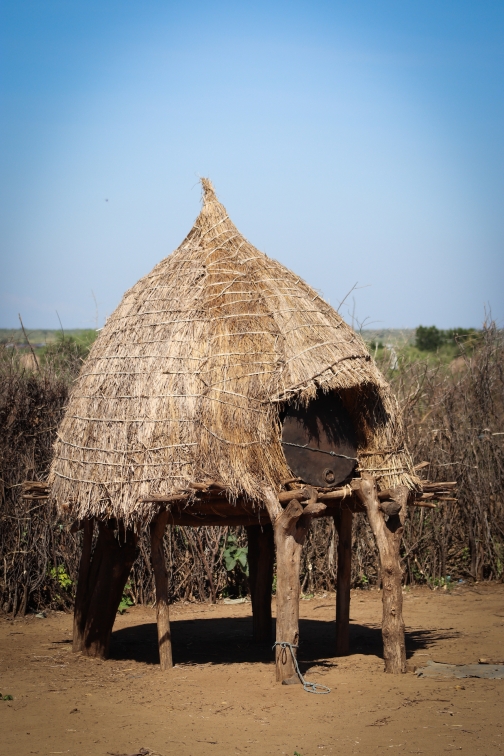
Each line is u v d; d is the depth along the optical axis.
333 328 7.68
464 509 12.40
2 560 10.34
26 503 10.38
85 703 6.17
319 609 10.69
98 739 5.28
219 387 7.02
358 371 7.12
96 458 7.26
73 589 10.75
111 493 7.01
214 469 6.80
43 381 10.98
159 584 7.32
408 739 5.18
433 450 12.15
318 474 7.08
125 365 7.52
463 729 5.37
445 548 12.16
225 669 7.32
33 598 10.69
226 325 7.35
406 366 13.48
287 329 7.31
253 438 6.87
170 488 6.82
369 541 11.91
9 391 10.55
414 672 7.04
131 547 8.00
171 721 5.68
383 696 6.23
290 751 5.00
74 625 8.23
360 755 4.89
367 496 7.11
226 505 7.07
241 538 11.59
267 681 6.80
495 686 6.52
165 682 6.82
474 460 12.51
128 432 7.15
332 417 7.24
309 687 6.52
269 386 6.93
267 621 8.84
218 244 8.10
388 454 7.57
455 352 18.28
